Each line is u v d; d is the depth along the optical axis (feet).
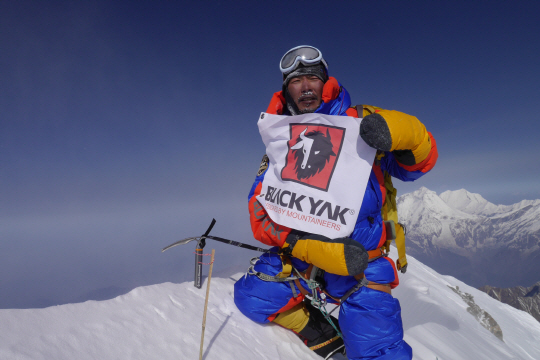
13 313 6.23
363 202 9.85
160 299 9.78
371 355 9.89
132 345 7.18
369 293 10.11
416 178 10.54
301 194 10.05
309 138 10.36
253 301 11.34
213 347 8.66
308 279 10.44
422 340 17.20
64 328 6.56
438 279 51.83
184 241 12.01
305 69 10.37
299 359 10.48
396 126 8.50
